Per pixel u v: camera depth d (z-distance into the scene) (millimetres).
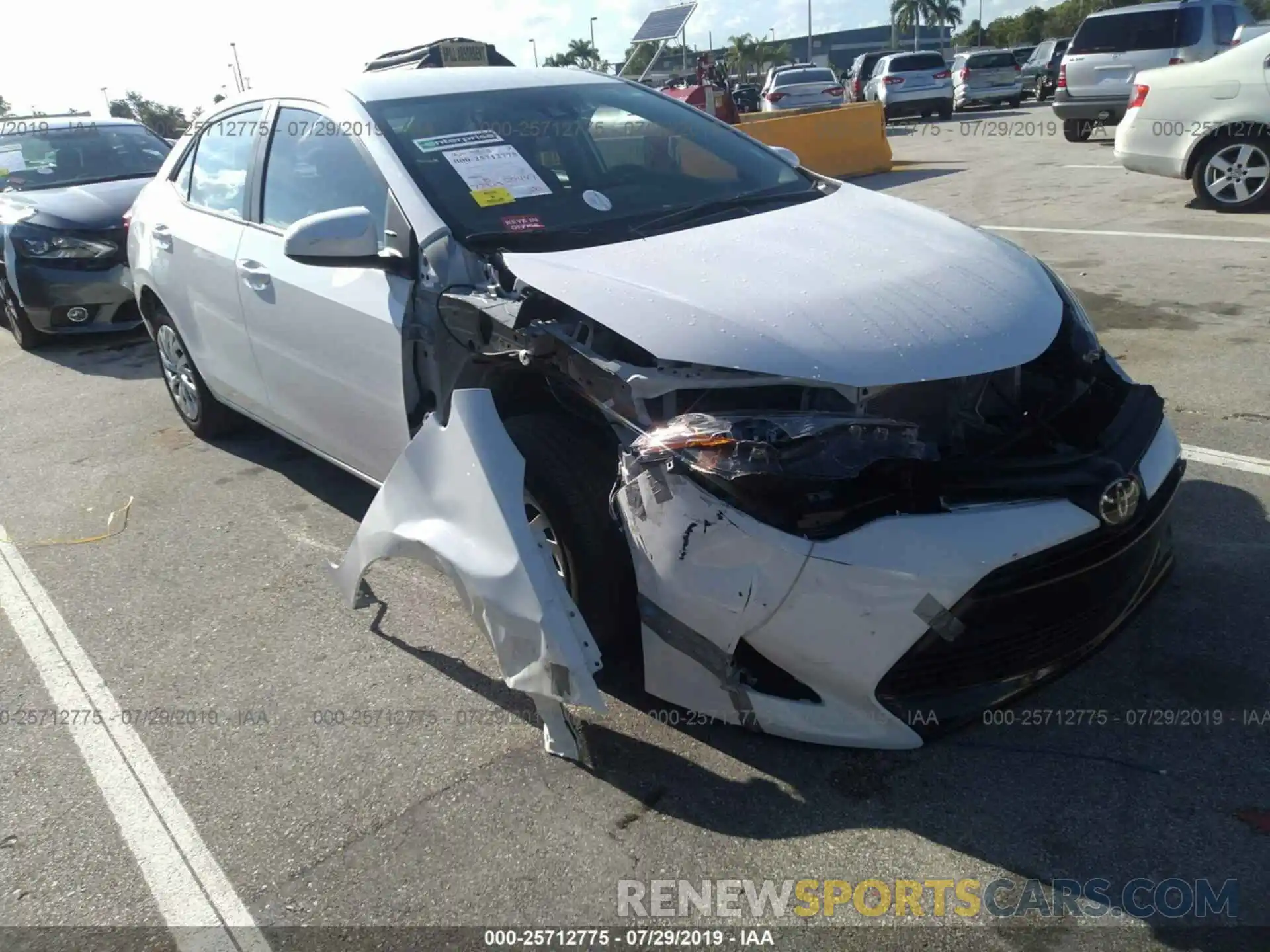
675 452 2385
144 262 4957
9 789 2793
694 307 2574
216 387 4738
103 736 2984
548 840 2453
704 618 2432
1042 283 2934
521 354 2730
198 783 2756
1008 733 2678
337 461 3924
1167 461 2691
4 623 3693
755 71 66125
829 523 2314
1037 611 2387
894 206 3471
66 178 8086
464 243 3041
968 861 2303
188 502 4594
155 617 3635
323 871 2420
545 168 3467
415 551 2846
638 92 4129
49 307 7188
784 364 2408
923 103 23016
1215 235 7867
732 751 2678
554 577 2541
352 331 3387
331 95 3744
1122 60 13961
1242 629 3014
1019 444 2525
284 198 3873
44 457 5352
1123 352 5434
